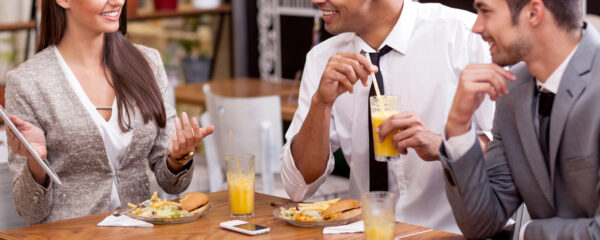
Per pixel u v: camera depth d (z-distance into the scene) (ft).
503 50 4.96
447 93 6.80
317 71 7.33
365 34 6.97
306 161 6.70
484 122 6.72
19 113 7.25
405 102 6.95
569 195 5.02
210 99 11.77
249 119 11.34
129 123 7.47
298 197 6.91
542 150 5.14
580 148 4.84
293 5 16.10
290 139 7.06
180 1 16.61
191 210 6.25
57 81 7.35
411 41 6.89
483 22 5.01
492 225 5.35
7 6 14.17
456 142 5.19
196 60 16.90
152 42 16.03
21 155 6.64
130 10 15.48
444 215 6.92
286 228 5.82
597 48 4.84
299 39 16.15
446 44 6.81
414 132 5.83
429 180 6.85
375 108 6.07
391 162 6.94
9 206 7.76
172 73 16.44
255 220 6.07
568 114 4.85
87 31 7.36
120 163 7.62
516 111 5.23
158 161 7.80
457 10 6.98
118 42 7.69
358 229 5.62
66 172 7.34
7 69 14.12
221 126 11.65
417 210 6.99
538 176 5.14
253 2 17.15
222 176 12.25
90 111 7.38
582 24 4.90
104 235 5.78
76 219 6.28
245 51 17.52
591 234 4.69
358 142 7.12
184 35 16.58
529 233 5.00
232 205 6.16
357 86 7.04
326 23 6.75
